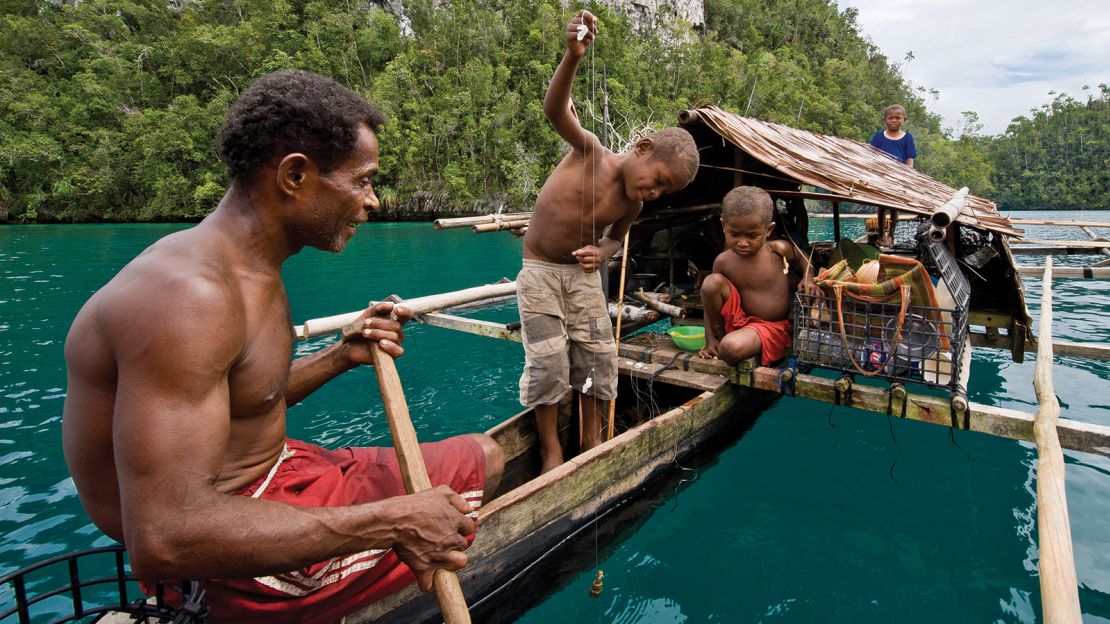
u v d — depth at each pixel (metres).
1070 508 2.98
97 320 1.11
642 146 2.56
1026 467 3.44
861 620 2.28
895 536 2.82
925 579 2.51
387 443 3.84
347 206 1.36
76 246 17.22
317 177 1.30
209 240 1.22
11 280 10.66
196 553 1.07
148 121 36.31
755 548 2.75
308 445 1.72
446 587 1.36
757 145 3.95
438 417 4.23
